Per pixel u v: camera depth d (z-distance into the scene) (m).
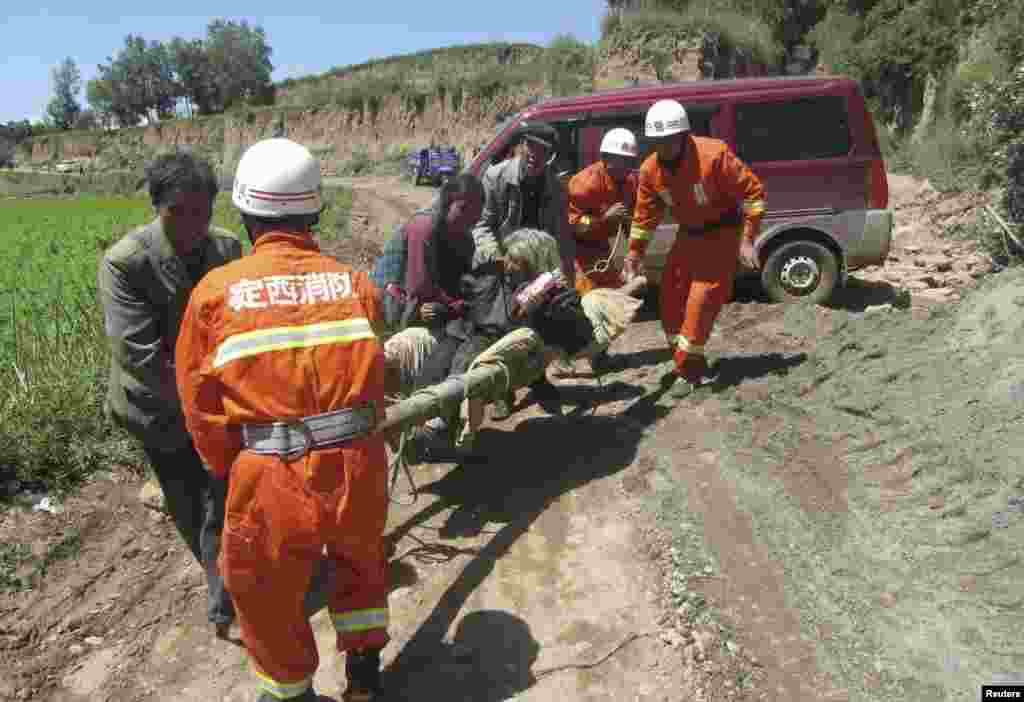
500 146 8.24
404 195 30.58
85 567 4.61
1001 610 3.48
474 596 4.05
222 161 74.00
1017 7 19.25
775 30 35.34
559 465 5.30
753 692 3.27
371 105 60.38
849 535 4.22
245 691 3.62
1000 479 4.23
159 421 3.67
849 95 8.05
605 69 28.47
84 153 109.12
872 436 5.09
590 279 6.89
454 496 5.07
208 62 114.31
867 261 8.22
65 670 3.83
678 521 4.45
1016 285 6.12
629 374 6.86
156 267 3.53
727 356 6.86
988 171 13.07
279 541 2.78
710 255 5.76
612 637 3.67
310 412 2.80
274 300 2.81
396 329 5.51
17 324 7.70
